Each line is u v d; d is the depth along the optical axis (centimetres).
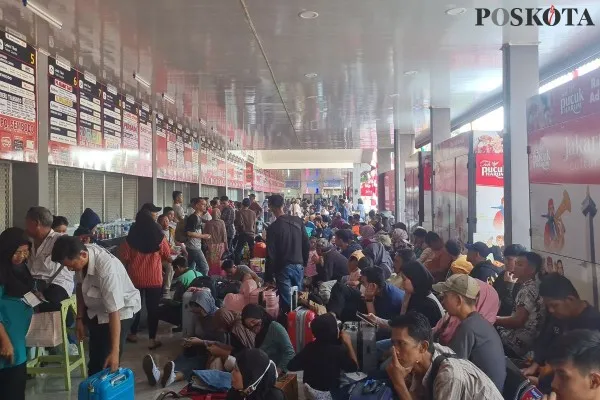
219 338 545
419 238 823
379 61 749
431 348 273
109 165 919
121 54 711
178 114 1246
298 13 546
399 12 544
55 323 462
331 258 741
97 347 383
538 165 497
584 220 405
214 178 1895
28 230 479
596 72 384
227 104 1103
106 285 365
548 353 208
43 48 681
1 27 593
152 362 495
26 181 677
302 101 1072
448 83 901
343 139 1791
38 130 680
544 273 452
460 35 629
